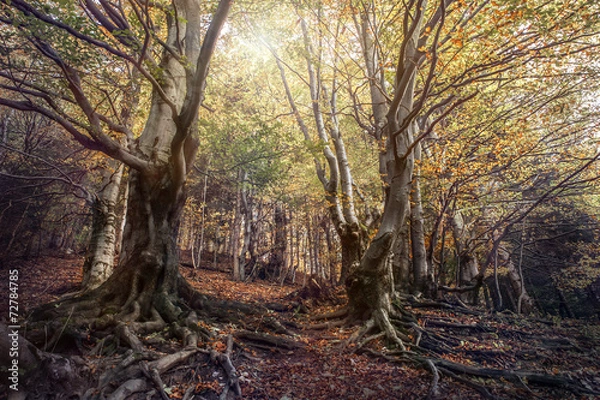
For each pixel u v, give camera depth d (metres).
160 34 10.95
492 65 7.84
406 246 12.32
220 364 5.21
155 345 5.64
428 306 10.57
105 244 10.41
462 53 9.01
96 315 6.12
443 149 11.35
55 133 16.36
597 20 7.11
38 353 4.17
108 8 7.35
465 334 8.86
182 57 6.39
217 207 29.12
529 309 16.16
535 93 10.66
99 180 15.09
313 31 11.71
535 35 7.52
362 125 11.80
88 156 13.23
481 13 7.47
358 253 11.80
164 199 7.34
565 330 10.11
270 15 10.20
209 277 19.92
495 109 11.58
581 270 17.77
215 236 29.36
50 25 5.34
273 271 28.91
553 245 20.88
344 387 5.24
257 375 5.38
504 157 10.89
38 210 15.73
